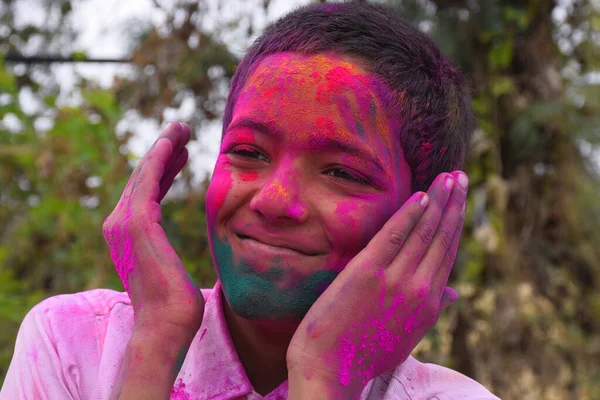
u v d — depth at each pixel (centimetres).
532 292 332
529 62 343
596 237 356
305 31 121
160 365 111
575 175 348
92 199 314
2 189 346
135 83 334
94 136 305
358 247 116
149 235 121
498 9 326
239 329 125
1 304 268
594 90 350
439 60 135
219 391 121
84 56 350
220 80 333
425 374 130
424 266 116
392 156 121
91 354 128
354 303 111
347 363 110
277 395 121
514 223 344
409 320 114
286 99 116
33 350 128
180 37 328
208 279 324
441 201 120
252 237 115
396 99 121
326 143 114
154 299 116
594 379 329
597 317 345
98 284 292
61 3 387
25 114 324
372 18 126
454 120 134
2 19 392
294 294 113
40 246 325
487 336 324
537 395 319
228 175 118
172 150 134
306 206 113
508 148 345
